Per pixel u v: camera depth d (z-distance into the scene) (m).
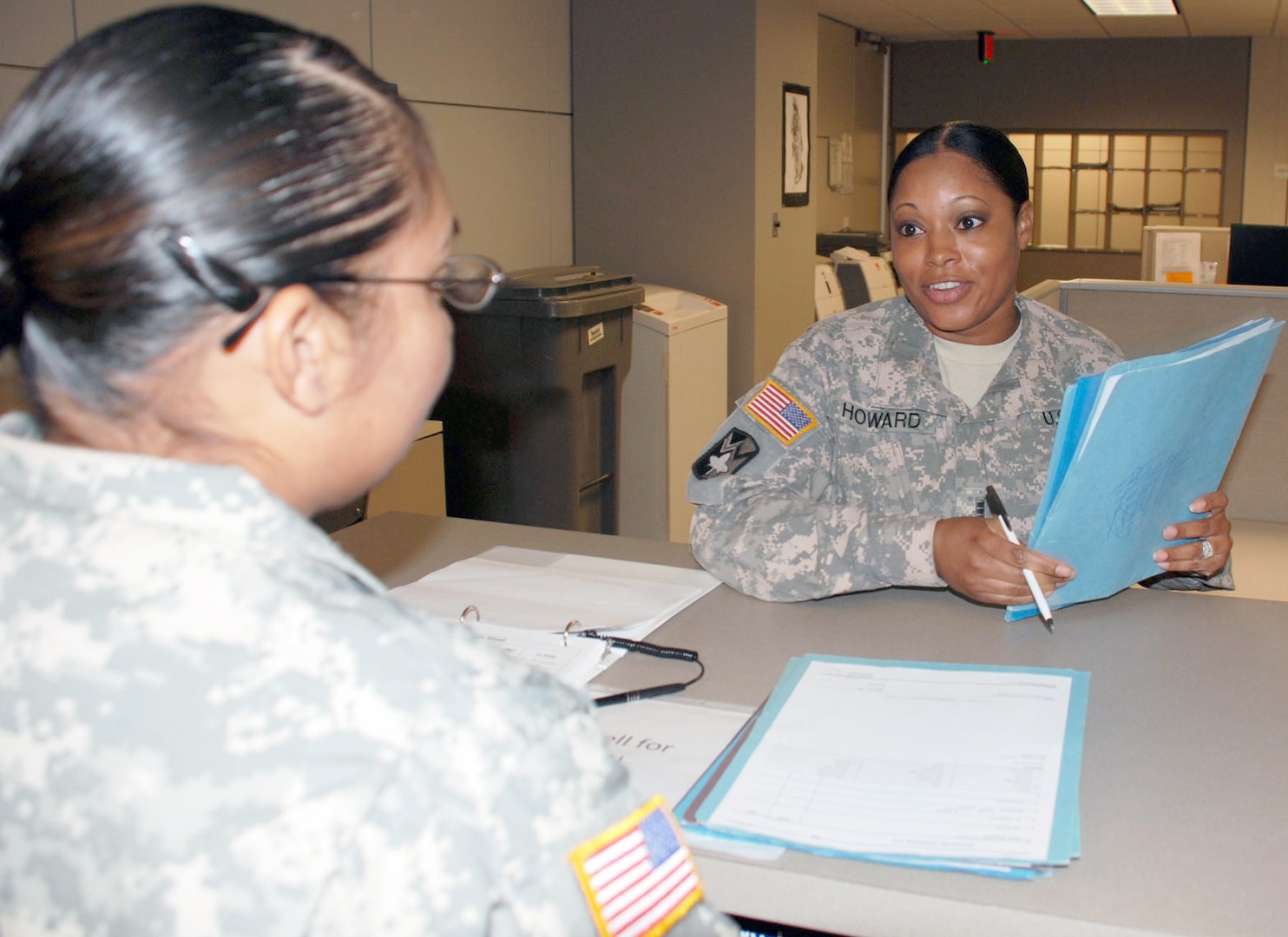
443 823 0.43
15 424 0.52
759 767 0.89
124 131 0.44
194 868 0.41
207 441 0.49
